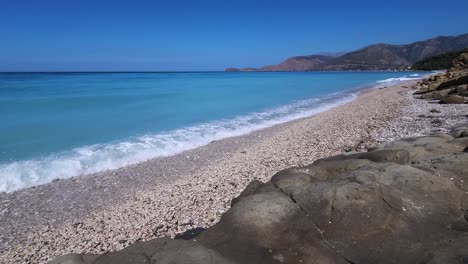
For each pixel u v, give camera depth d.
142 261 4.73
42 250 7.72
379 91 42.41
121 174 12.78
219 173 11.96
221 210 8.74
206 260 4.65
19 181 11.92
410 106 25.58
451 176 6.63
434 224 5.48
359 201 5.81
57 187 11.55
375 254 4.91
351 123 20.05
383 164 7.27
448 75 43.22
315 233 5.35
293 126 20.61
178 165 13.75
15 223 9.16
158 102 34.25
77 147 15.98
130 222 8.65
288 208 5.80
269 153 14.28
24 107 28.92
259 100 36.97
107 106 30.58
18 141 16.64
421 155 8.10
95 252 7.35
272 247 5.09
